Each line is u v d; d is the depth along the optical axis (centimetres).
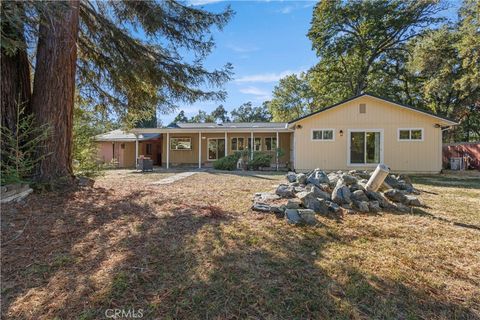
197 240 279
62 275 207
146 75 625
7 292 185
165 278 206
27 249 250
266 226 326
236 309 172
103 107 738
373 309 173
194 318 164
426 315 168
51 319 160
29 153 464
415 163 1185
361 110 1218
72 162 571
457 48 1402
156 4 566
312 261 236
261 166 1427
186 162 1777
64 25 491
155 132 1566
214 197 505
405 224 352
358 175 665
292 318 165
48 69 488
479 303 180
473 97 1833
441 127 1186
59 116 497
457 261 241
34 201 402
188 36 621
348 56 2192
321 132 1242
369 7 1975
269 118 4916
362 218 374
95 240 275
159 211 388
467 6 1255
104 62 656
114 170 1416
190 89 687
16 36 366
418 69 1688
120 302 177
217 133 1761
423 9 1870
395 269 223
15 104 472
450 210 441
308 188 460
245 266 225
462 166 1463
